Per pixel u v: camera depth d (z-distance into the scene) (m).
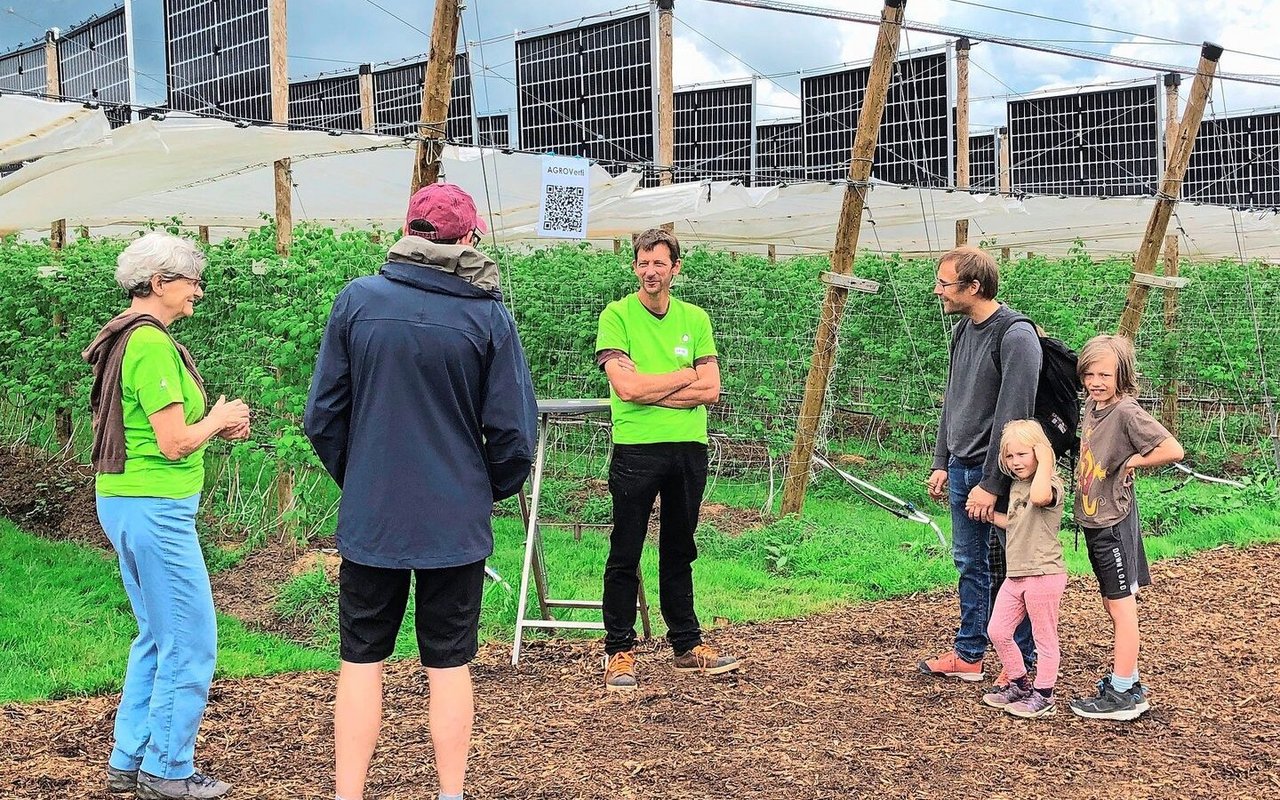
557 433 10.48
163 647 3.80
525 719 4.69
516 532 8.46
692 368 5.21
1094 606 6.62
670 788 3.99
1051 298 12.60
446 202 3.41
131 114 6.38
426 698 4.90
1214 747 4.41
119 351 3.70
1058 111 14.98
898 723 4.66
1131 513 4.75
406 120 13.29
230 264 7.90
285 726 4.57
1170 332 12.59
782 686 5.16
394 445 3.29
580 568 7.45
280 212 8.42
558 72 10.64
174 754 3.83
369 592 3.38
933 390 11.81
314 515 7.93
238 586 6.95
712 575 7.41
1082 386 5.35
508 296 10.42
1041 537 4.71
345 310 3.35
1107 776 4.12
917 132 12.89
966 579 5.21
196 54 8.45
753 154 13.20
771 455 9.73
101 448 3.74
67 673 5.20
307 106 15.59
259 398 7.63
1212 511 9.60
